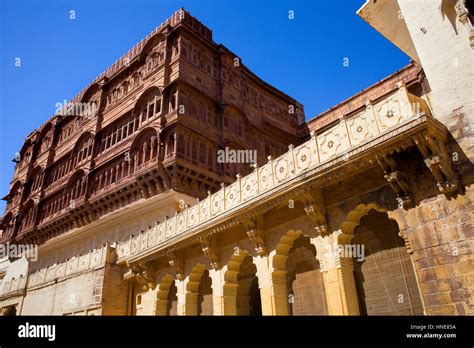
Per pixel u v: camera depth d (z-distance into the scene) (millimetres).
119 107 30094
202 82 26625
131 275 17703
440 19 9625
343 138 9859
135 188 24031
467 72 8648
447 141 8469
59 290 20984
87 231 27375
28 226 35219
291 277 12203
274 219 11914
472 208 7609
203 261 14352
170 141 22984
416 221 8430
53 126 39500
